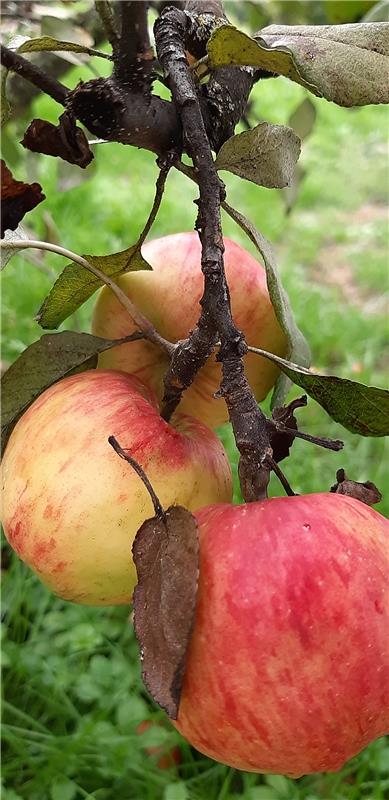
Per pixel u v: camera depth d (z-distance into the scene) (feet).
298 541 0.68
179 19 0.82
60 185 1.41
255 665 0.65
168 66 0.76
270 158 0.79
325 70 0.74
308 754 0.67
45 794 1.55
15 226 0.77
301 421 2.55
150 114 0.75
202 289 0.95
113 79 0.75
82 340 0.92
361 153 5.01
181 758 1.65
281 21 1.85
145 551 0.68
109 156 4.40
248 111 1.79
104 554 0.79
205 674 0.66
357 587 0.67
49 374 0.92
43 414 0.84
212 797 1.56
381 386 2.84
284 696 0.65
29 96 1.65
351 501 0.73
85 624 1.77
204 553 0.68
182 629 0.64
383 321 3.26
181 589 0.65
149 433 0.81
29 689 1.70
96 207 3.76
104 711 1.61
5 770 1.56
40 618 1.83
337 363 3.08
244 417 0.72
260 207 4.07
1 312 2.72
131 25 0.74
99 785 1.61
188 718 0.69
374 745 1.58
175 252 0.98
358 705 0.66
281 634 0.65
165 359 0.97
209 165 0.73
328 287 3.65
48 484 0.80
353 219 4.27
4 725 1.58
